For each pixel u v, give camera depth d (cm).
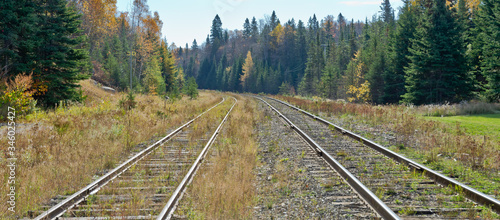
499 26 2256
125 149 967
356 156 869
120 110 1695
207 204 517
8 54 1611
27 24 1633
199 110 2461
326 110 2238
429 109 1912
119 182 644
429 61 2783
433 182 627
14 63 1652
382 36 5869
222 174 688
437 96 2802
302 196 576
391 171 718
